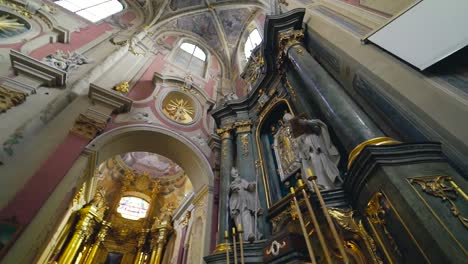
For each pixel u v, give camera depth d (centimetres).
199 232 569
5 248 337
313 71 445
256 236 426
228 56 1207
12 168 407
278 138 601
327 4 580
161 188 1384
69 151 496
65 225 947
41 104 507
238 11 1232
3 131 427
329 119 354
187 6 1192
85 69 663
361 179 255
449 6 267
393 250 215
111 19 934
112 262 1111
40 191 412
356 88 395
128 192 1341
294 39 582
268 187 512
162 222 1152
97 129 564
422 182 201
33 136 468
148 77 832
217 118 783
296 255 300
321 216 310
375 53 359
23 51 589
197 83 962
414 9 312
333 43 473
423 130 262
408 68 300
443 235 166
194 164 688
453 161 224
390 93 317
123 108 653
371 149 236
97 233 1124
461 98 234
